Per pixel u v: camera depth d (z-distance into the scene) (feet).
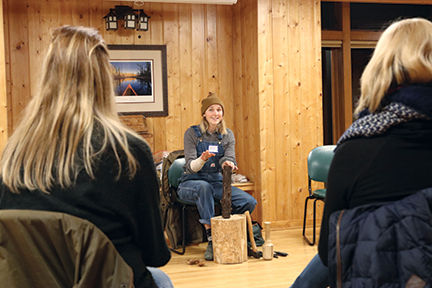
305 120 14.84
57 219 3.10
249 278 9.71
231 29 17.11
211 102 12.19
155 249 3.75
